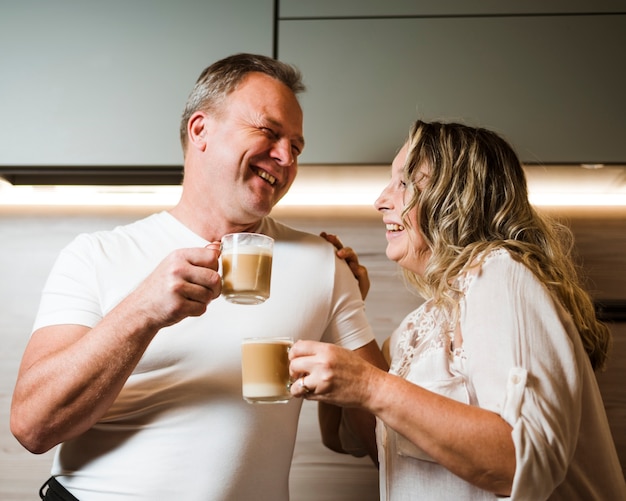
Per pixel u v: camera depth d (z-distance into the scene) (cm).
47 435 117
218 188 138
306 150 177
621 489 112
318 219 211
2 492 192
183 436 125
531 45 181
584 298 124
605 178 191
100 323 114
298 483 193
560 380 103
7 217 210
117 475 123
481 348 106
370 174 187
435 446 100
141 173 182
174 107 179
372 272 207
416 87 179
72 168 179
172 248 139
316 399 105
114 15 183
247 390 110
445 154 130
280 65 147
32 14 183
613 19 181
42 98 179
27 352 127
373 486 192
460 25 182
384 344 164
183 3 184
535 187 201
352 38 182
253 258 111
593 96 178
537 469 96
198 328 130
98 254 135
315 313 141
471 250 121
